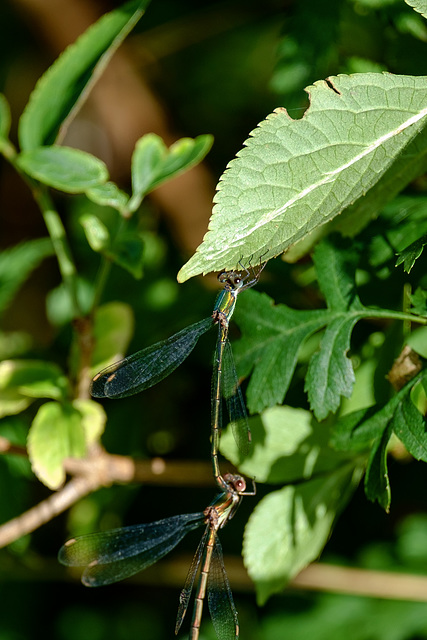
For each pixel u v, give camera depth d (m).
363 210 0.35
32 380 0.38
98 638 0.42
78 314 0.38
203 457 0.41
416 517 0.40
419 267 0.35
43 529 0.42
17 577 0.42
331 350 0.35
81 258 0.43
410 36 0.37
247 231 0.33
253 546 0.36
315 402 0.34
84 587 0.43
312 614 0.40
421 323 0.35
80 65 0.37
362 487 0.40
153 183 0.37
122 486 0.42
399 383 0.35
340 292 0.35
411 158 0.34
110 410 0.42
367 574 0.40
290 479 0.36
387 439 0.34
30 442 0.37
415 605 0.40
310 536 0.36
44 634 0.43
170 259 0.42
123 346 0.38
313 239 0.35
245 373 0.35
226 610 0.38
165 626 0.42
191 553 0.42
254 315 0.35
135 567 0.39
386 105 0.33
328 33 0.37
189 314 0.41
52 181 0.37
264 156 0.33
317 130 0.33
